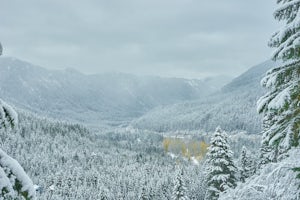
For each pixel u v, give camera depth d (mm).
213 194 23172
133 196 81250
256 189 7957
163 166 127812
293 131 8055
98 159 143625
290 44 7859
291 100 7984
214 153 23484
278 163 7672
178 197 33031
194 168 99625
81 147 166875
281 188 7059
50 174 108562
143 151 182250
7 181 4023
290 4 7859
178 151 188125
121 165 137375
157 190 72250
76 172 108000
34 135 163250
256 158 33094
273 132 8789
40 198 74750
